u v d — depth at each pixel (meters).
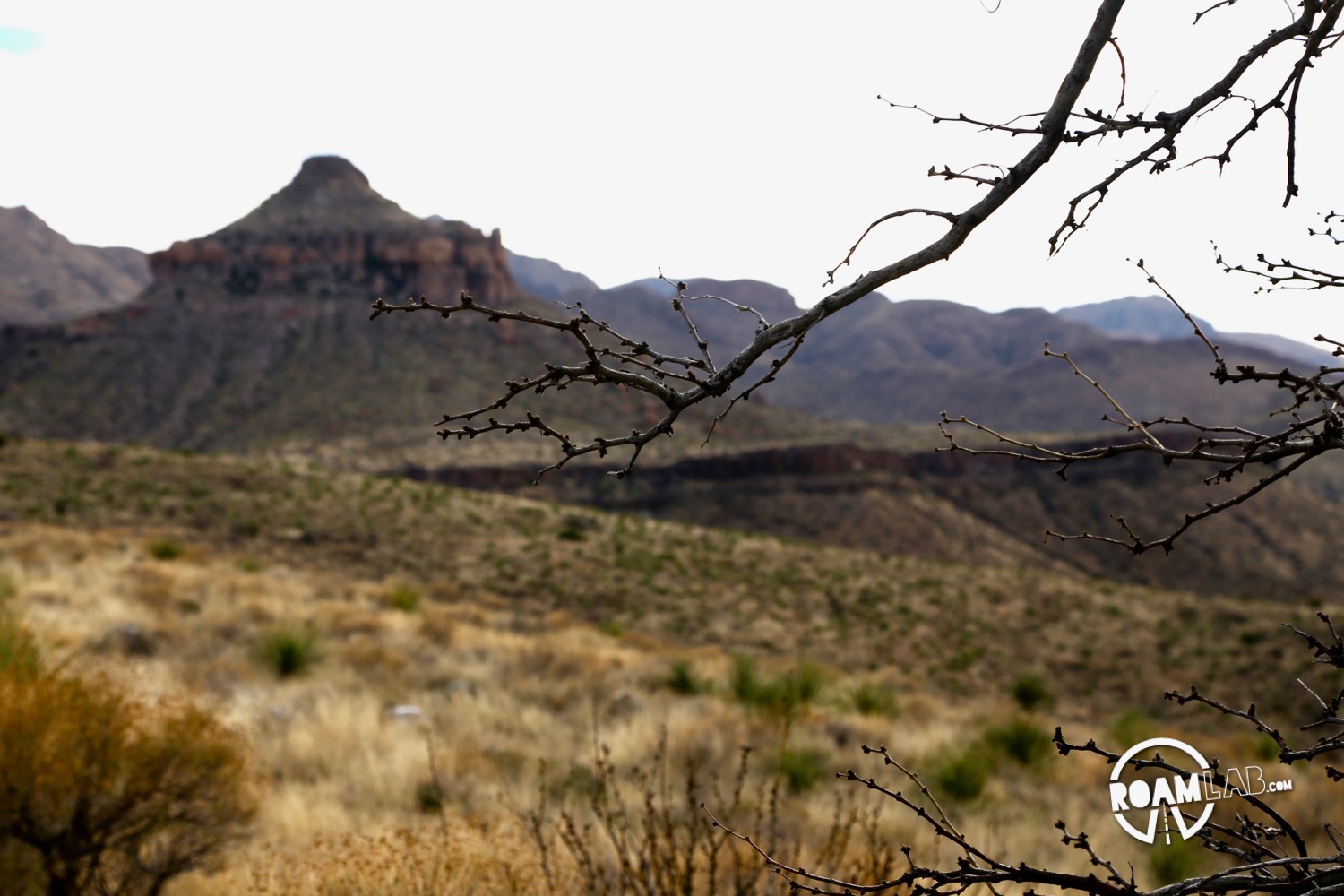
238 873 4.60
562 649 15.98
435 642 15.62
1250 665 30.81
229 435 118.38
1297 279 1.29
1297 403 1.17
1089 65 1.22
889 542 92.44
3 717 3.91
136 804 4.11
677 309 1.22
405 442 111.69
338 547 37.38
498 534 42.72
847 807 6.77
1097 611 38.94
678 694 12.39
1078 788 8.82
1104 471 103.94
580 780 6.94
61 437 120.06
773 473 102.81
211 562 25.72
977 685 28.52
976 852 1.18
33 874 3.79
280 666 11.00
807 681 11.61
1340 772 1.20
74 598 13.75
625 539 45.88
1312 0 1.23
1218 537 93.88
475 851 4.42
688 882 3.18
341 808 6.05
